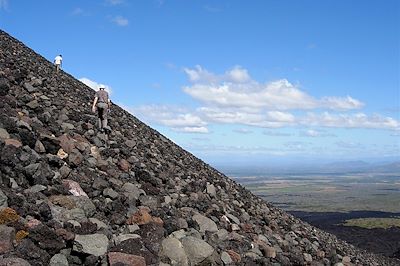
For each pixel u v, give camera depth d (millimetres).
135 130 30469
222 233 14672
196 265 11469
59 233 9375
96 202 12219
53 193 11336
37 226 9039
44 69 33469
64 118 19828
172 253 11070
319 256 20781
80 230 10117
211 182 26188
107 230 10820
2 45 33531
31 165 11508
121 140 22672
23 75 23703
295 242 20969
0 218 8852
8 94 18078
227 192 25812
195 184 21609
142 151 23109
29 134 13250
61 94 26109
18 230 8844
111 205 12430
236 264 12859
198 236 13195
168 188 18109
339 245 31375
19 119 15492
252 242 15898
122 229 11586
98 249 9602
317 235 29422
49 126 16812
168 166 23297
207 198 20188
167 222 12742
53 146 14023
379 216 159750
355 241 80188
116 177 15789
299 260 16703
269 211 28250
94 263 9406
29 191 10820
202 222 14688
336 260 20859
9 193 9805
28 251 8430
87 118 22906
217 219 16641
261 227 20391
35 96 20906
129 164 18188
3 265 7629
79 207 11188
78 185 12539
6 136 12594
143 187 16016
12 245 8398
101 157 17031
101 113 21703
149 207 14062
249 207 24750
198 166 31219
